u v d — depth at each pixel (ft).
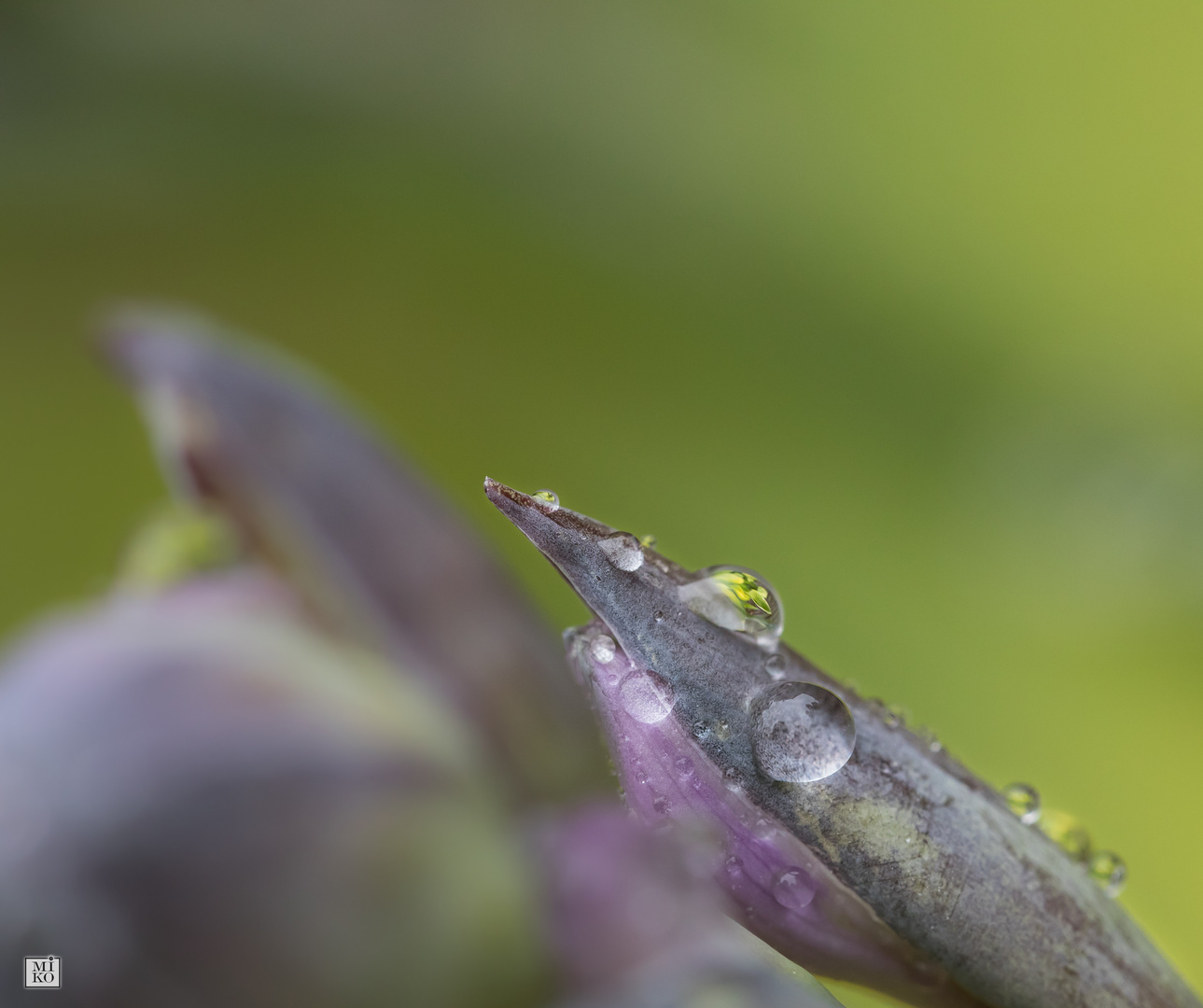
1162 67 0.72
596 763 0.31
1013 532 0.62
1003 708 0.57
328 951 0.30
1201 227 0.71
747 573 0.29
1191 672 0.59
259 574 0.33
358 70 0.65
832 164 0.70
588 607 0.29
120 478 0.51
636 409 0.62
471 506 0.36
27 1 0.62
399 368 0.60
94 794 0.30
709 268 0.66
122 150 0.61
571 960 0.30
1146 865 0.51
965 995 0.29
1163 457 0.64
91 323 0.34
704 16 0.70
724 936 0.29
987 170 0.71
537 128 0.66
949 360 0.67
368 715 0.31
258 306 0.58
